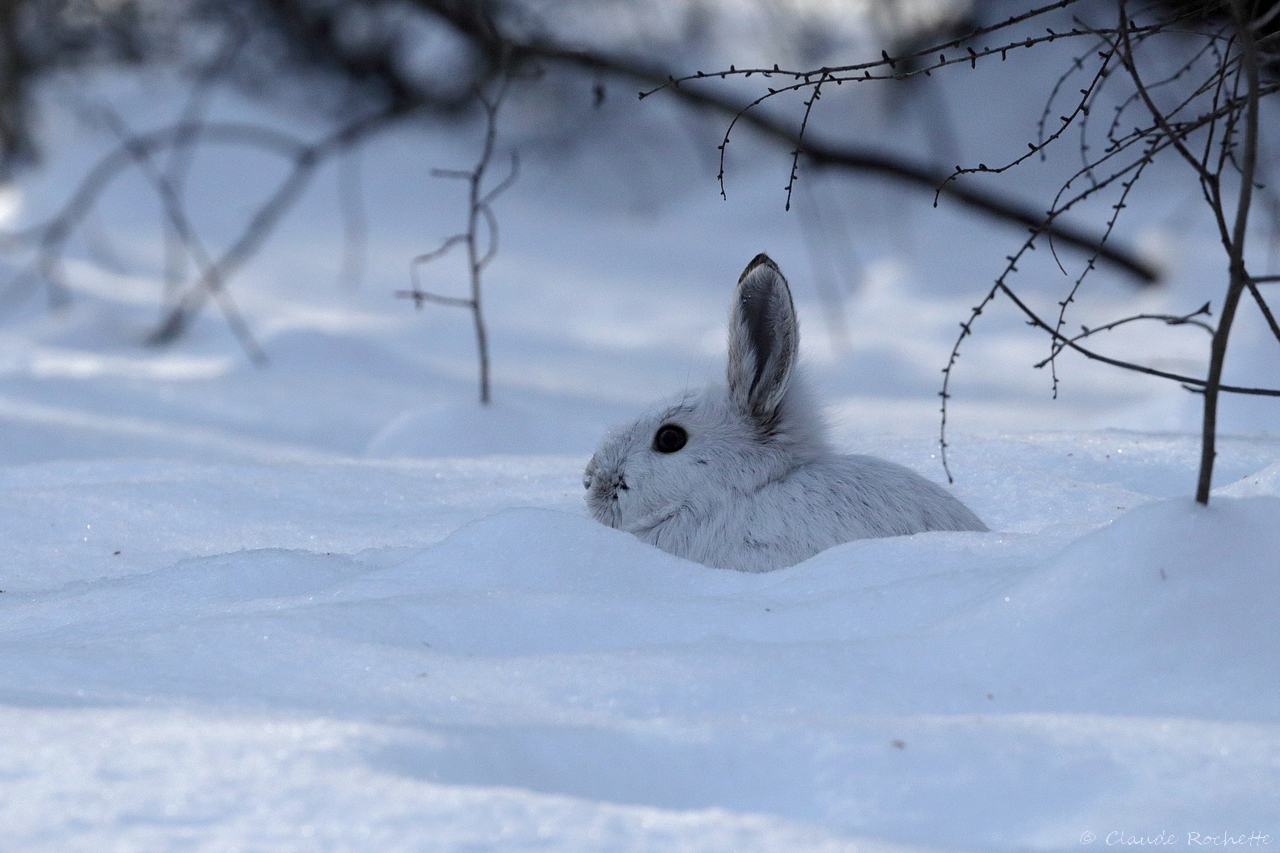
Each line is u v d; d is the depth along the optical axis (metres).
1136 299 23.08
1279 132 23.47
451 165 36.50
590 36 33.69
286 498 9.01
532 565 5.56
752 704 4.00
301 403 16.47
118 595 5.88
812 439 7.00
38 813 2.93
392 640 4.59
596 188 37.56
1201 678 4.08
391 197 33.84
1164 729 3.56
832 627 4.71
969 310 24.20
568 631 4.79
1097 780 3.38
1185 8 6.99
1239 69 6.00
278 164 34.31
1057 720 3.62
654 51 34.47
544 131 38.53
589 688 4.09
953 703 4.02
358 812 2.97
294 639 4.52
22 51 34.28
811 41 35.47
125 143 26.05
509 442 12.47
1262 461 9.01
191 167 33.47
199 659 4.38
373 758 3.24
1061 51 31.08
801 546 6.39
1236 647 4.17
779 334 6.80
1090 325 22.06
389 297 26.33
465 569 5.58
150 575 6.28
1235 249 4.59
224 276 26.59
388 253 30.08
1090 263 6.06
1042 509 7.86
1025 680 4.14
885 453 9.29
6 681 4.17
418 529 8.12
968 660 4.25
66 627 5.43
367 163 35.16
